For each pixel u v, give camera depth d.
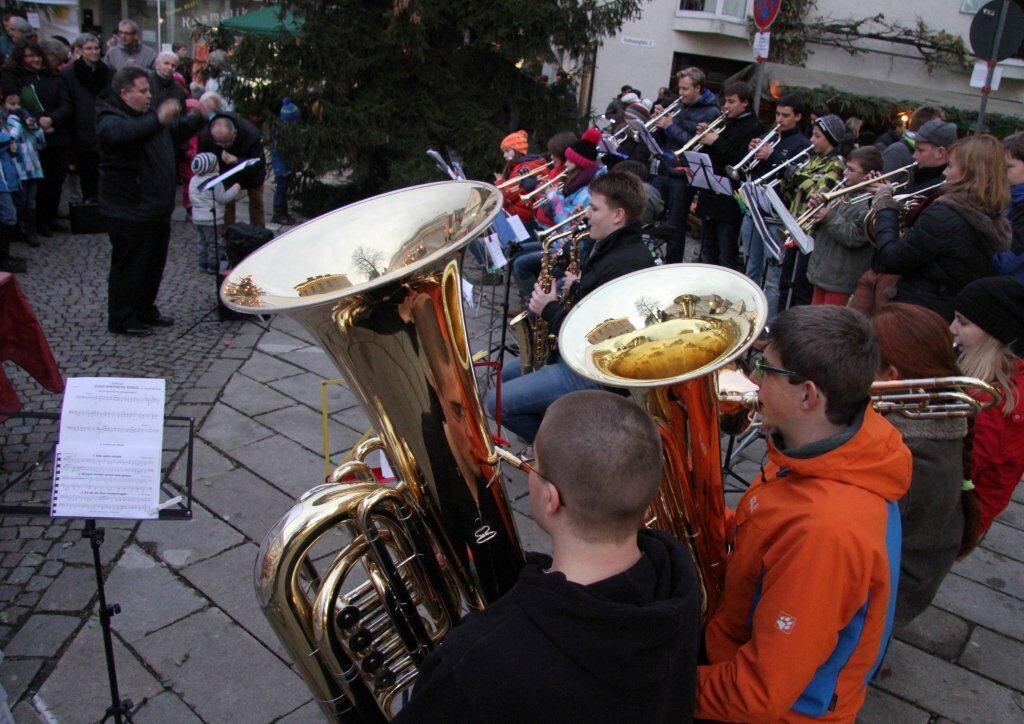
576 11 8.73
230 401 4.43
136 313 5.34
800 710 1.44
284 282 1.67
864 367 1.41
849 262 4.98
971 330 2.32
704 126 6.44
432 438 1.54
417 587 1.55
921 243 3.65
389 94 8.82
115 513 1.87
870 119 11.66
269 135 8.65
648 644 1.03
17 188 6.24
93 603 2.81
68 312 5.59
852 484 1.40
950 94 12.71
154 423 1.88
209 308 5.96
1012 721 2.57
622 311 1.93
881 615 1.41
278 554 1.37
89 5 16.00
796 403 1.46
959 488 1.88
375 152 9.09
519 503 3.58
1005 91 13.55
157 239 5.24
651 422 1.19
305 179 9.12
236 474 3.69
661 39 14.07
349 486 1.43
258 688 2.49
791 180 5.75
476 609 1.59
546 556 1.30
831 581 1.33
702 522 1.69
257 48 8.25
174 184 5.21
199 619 2.77
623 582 1.08
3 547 3.06
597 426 1.14
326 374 4.89
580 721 1.00
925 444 1.80
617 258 3.03
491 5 8.45
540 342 3.70
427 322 1.51
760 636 1.38
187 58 11.86
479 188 1.81
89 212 7.59
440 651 1.05
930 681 2.72
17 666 2.51
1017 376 2.32
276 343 5.36
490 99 9.35
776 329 1.49
